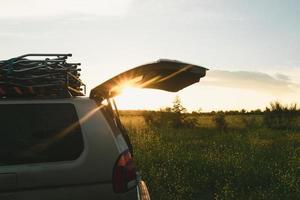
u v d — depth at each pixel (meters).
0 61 4.50
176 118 26.28
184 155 12.18
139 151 12.40
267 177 9.73
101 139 4.53
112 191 4.45
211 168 10.52
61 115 4.52
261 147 14.12
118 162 4.50
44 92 4.61
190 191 8.65
